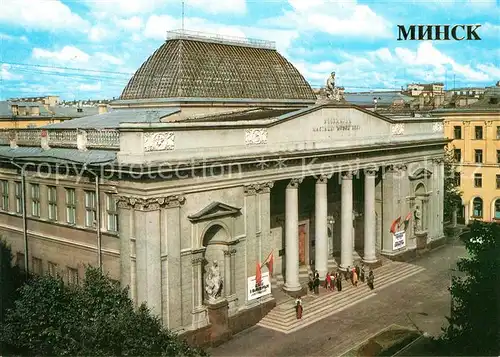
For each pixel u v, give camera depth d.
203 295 41.97
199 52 56.12
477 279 29.58
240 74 58.03
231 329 42.69
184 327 39.62
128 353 28.61
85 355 28.39
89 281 33.62
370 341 41.31
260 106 58.44
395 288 54.16
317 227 51.72
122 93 57.12
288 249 48.84
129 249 38.03
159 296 37.59
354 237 65.06
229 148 42.34
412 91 129.62
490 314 28.89
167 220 38.00
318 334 42.84
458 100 91.38
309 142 49.66
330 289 51.09
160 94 53.66
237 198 43.34
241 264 44.03
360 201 64.25
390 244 62.50
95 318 30.28
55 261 45.28
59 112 106.19
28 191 47.47
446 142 69.94
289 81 62.56
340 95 53.41
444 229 81.31
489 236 30.52
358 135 55.97
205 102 53.78
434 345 36.97
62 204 44.06
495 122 85.56
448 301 50.16
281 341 41.56
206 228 40.59
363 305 49.25
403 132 63.09
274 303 46.66
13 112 98.25
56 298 32.81
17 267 49.47
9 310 33.03
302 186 57.34
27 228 47.75
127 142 37.12
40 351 31.22
